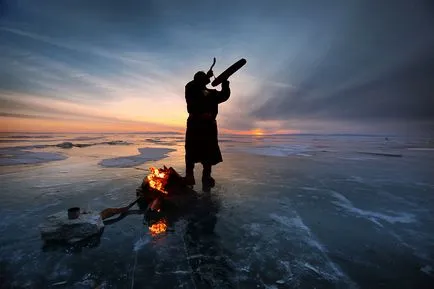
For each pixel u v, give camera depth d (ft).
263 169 23.15
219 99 15.92
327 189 15.89
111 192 14.53
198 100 15.72
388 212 11.77
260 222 10.48
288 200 13.52
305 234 9.35
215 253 7.88
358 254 7.93
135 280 6.43
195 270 6.92
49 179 17.75
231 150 42.22
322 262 7.43
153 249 8.08
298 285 6.32
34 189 15.05
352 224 10.35
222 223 10.35
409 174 20.90
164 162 26.03
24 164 24.08
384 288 6.23
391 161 28.73
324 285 6.33
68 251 7.89
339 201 13.38
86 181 17.21
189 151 15.99
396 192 15.25
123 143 53.47
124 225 10.05
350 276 6.73
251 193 14.88
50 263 7.19
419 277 6.72
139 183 16.66
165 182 13.60
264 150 42.39
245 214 11.40
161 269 6.95
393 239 9.01
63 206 12.02
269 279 6.56
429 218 11.05
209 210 11.91
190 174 16.11
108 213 10.73
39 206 12.00
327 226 10.12
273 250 8.12
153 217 10.95
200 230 9.62
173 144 52.13
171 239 8.82
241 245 8.44
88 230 8.80
